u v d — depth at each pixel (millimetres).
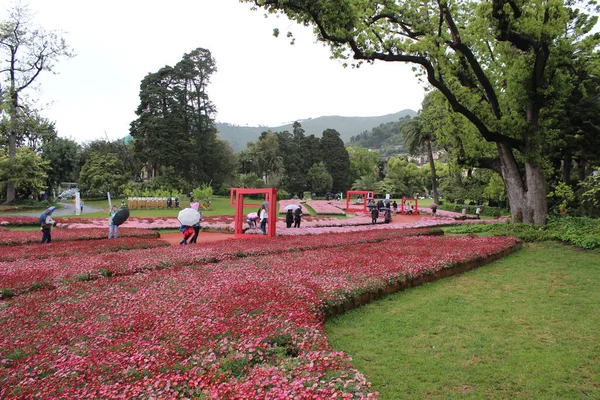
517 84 16047
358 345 5449
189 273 8594
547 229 15727
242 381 3549
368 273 8406
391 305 7344
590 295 7941
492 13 14328
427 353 5199
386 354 5156
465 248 11961
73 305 6316
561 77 15734
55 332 5070
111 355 4148
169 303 6148
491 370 4707
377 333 5906
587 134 19812
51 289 7828
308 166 80062
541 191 16797
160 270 9180
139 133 57219
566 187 18672
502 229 16406
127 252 11547
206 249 12023
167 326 5027
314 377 3508
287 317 5395
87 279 8547
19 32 32594
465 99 16875
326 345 4605
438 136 19922
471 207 38594
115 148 62469
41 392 3414
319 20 12711
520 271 10258
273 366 3883
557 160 22109
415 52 14828
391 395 4164
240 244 13414
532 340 5645
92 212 33625
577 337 5758
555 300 7641
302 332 4895
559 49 15141
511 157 17359
